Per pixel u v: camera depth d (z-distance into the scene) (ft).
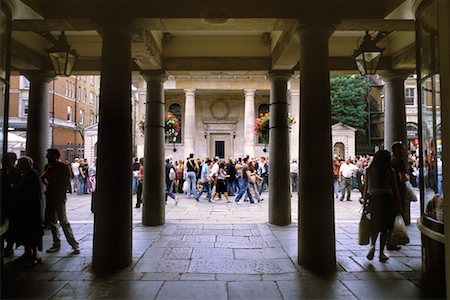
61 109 108.58
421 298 13.21
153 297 13.29
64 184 19.76
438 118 14.16
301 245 17.19
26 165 17.51
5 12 15.49
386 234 17.94
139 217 31.89
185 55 27.14
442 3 9.29
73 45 26.84
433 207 14.64
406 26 18.38
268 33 26.25
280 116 27.37
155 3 17.04
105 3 17.06
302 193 17.17
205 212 34.71
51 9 17.22
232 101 80.33
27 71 27.37
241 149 79.66
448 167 9.00
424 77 15.47
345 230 25.57
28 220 17.17
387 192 17.69
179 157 78.43
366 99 98.22
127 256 17.08
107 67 16.98
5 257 18.66
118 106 16.92
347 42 27.25
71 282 14.87
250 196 42.04
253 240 22.36
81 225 27.78
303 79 17.34
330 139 17.11
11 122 98.84
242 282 14.88
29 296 13.39
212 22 17.52
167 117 54.19
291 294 13.58
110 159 16.76
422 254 15.21
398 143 21.81
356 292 13.78
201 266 17.04
